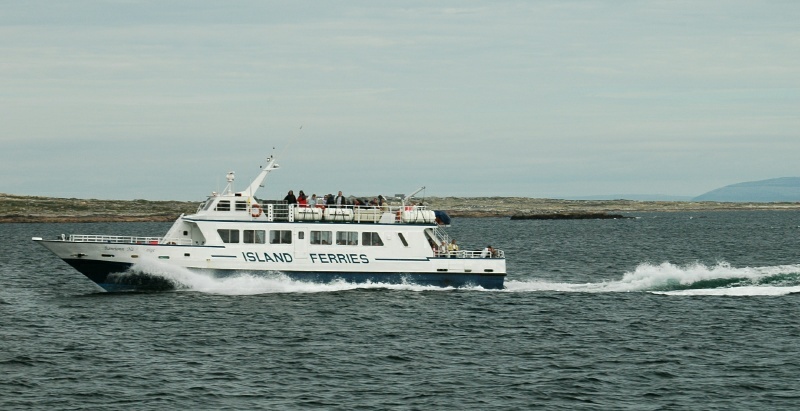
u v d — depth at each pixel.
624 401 119.19
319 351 145.12
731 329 164.25
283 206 195.62
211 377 129.25
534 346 150.38
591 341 154.38
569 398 120.19
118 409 114.88
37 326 164.62
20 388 123.56
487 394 121.88
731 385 126.38
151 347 147.25
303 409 115.12
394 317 172.50
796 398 120.31
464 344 151.38
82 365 135.62
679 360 140.62
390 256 198.62
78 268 193.62
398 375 131.12
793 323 169.50
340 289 197.00
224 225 193.12
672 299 198.25
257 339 153.38
